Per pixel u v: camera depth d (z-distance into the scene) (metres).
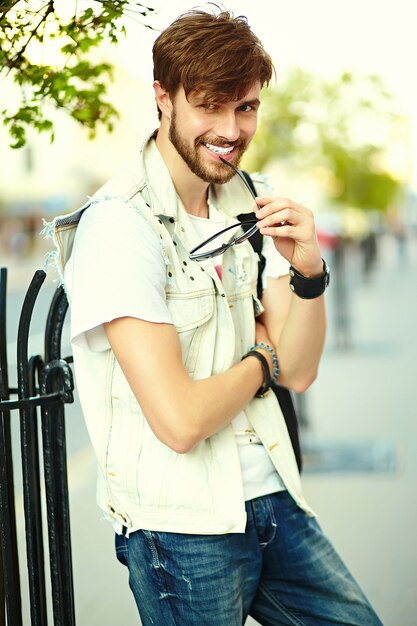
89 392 2.46
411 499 6.50
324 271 2.55
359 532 5.84
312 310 2.58
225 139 2.35
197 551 2.39
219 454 2.46
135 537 2.45
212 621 2.41
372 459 7.61
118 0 2.77
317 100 15.80
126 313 2.24
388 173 18.86
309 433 8.46
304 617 2.64
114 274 2.26
